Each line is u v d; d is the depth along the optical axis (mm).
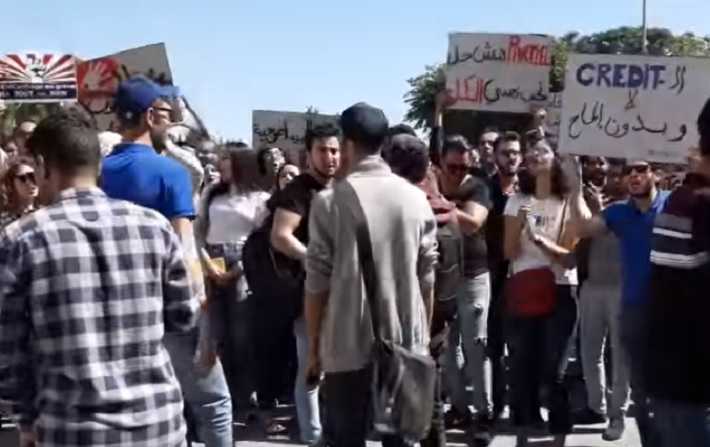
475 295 7332
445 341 5762
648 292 3988
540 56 10281
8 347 3383
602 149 7977
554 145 11438
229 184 8125
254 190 8133
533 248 6883
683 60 7785
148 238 3527
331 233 4879
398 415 4773
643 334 4004
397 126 6121
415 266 4914
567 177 7043
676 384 3887
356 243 4824
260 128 14297
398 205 4883
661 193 6434
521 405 6910
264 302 7609
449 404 8102
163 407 3490
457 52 10461
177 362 5305
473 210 7152
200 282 5117
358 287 4836
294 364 8430
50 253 3371
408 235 4875
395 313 4844
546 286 6793
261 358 7969
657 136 7863
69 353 3361
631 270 6355
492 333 7891
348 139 4980
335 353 4867
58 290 3363
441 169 7234
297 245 6496
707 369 3865
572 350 8305
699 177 3916
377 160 4973
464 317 7344
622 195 7973
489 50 10383
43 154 3506
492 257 7777
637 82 7906
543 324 6840
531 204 7086
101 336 3400
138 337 3459
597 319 7641
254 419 8219
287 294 7055
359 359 4848
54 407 3377
